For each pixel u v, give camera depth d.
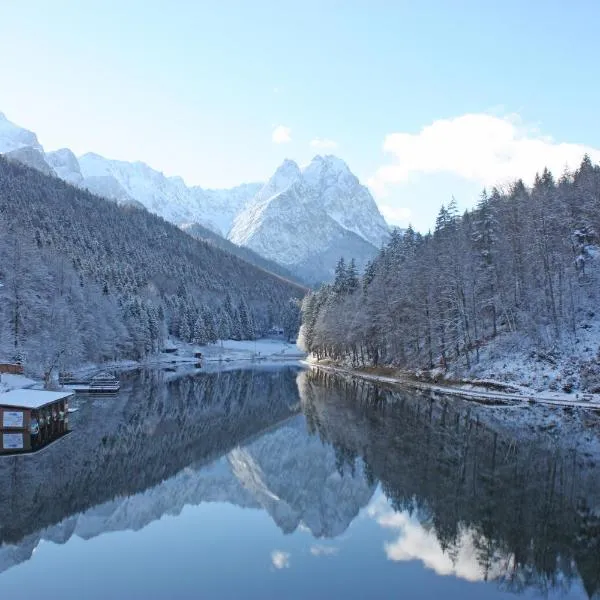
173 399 68.88
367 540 21.81
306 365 146.50
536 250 67.88
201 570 19.09
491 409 52.62
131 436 44.19
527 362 63.59
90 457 36.25
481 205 81.44
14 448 37.72
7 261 77.31
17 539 22.12
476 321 77.12
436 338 79.25
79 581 18.11
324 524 23.89
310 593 17.12
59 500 27.09
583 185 77.81
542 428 42.81
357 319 99.00
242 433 46.94
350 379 95.06
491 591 17.19
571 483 28.41
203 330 185.62
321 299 147.25
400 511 25.12
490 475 30.23
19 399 42.16
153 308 160.50
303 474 33.00
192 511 26.06
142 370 118.06
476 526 22.67
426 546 20.89
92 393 72.81
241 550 20.95
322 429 47.47
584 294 67.94
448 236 83.19
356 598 16.81
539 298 70.19
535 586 17.44
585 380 55.88
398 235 116.94
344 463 35.16
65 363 81.75
